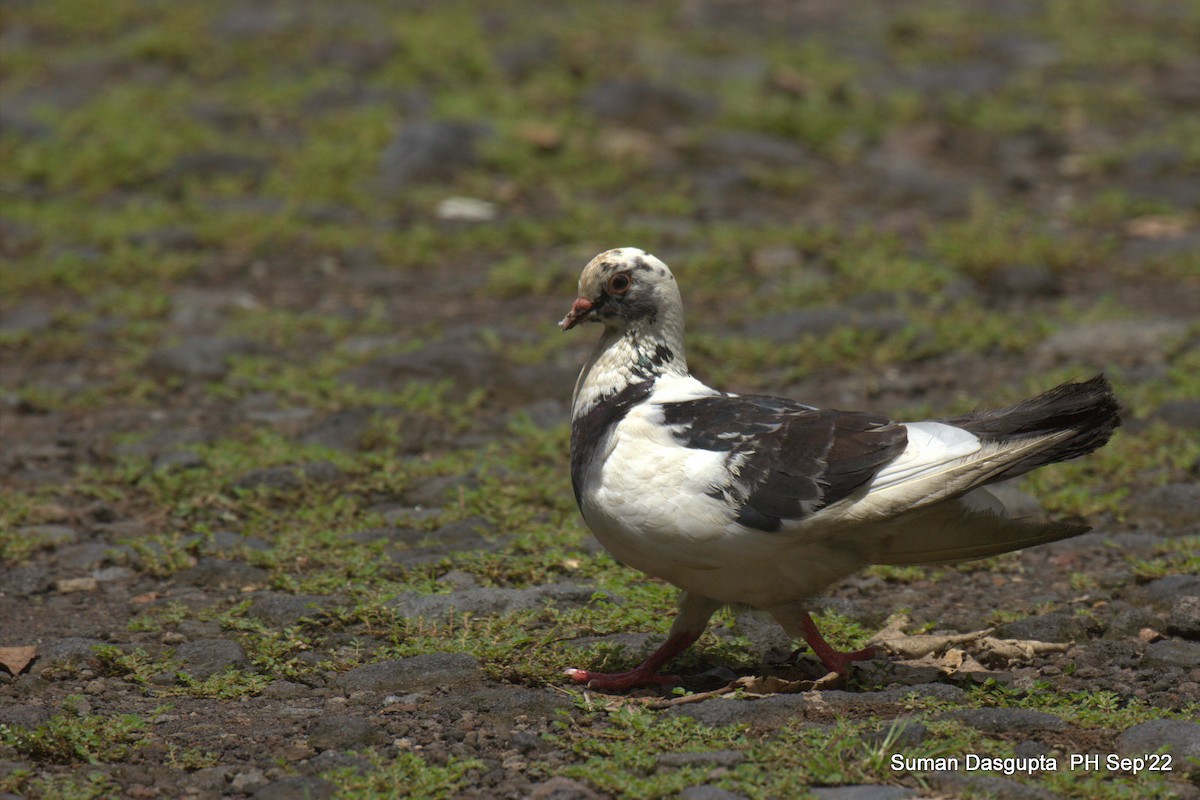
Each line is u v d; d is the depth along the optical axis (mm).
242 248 17953
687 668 8305
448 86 23812
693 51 26406
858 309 15742
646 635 8648
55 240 17953
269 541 10391
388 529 10484
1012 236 17812
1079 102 24125
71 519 10867
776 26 28641
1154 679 7980
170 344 14906
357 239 18281
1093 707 7453
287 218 18625
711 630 8836
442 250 18219
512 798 6613
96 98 23000
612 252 8367
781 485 7328
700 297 16453
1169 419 12516
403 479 11344
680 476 7449
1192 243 18109
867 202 19984
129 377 14055
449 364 13969
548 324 15688
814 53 26188
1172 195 20047
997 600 9367
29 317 15555
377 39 26188
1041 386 13234
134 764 7051
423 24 26984
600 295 8320
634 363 8320
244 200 19469
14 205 18984
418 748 7160
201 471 11500
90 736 7156
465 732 7301
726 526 7375
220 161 20406
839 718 7137
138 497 11328
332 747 7188
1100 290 16781
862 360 14602
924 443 7352
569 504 10852
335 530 10508
